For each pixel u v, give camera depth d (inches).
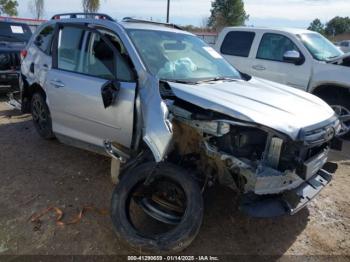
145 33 148.5
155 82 119.7
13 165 166.9
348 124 171.5
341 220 132.1
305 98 136.6
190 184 109.3
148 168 114.7
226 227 124.4
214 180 118.0
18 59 300.8
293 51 242.5
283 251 113.6
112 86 127.8
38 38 190.2
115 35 143.5
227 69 163.2
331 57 250.5
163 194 118.3
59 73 158.2
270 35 265.0
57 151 184.5
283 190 107.0
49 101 164.4
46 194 141.2
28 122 238.1
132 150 129.6
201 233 120.3
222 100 114.7
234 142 109.5
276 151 104.2
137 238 106.8
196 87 125.6
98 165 168.2
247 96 123.8
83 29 154.4
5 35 364.2
